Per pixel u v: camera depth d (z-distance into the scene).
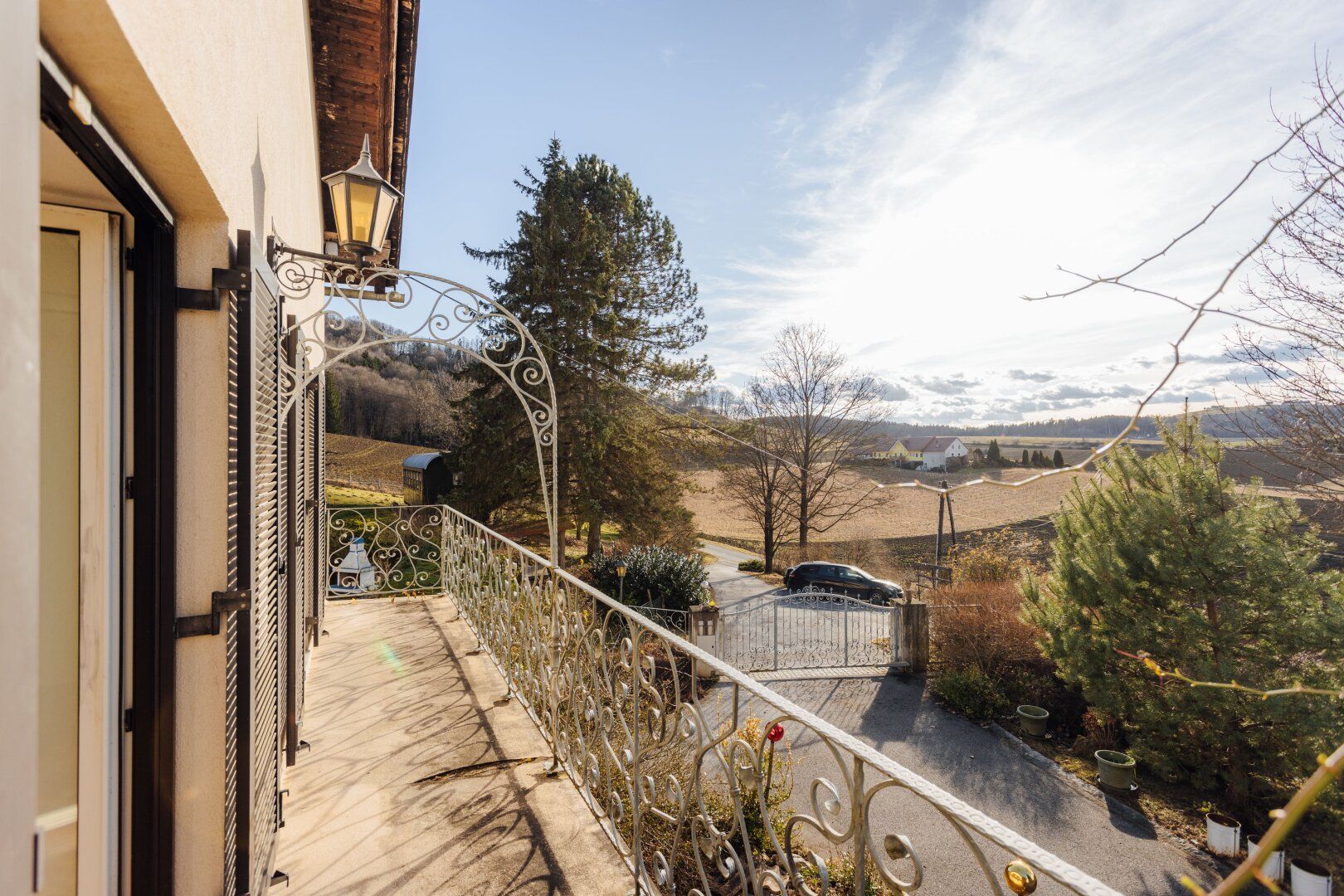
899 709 10.70
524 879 2.27
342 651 4.73
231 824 1.67
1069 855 7.23
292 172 3.65
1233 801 7.95
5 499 0.35
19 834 0.34
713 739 1.73
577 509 17.27
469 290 3.60
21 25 0.37
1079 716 10.20
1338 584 7.57
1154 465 8.92
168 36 1.13
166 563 1.53
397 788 2.85
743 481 20.73
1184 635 8.26
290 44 3.41
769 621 14.88
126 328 1.50
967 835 0.92
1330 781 0.52
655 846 3.30
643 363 18.55
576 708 2.86
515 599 4.02
